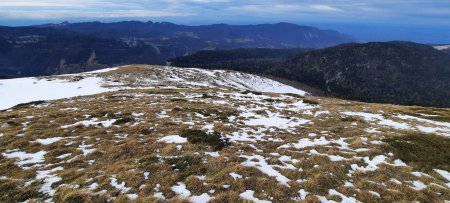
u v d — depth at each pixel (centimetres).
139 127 2556
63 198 1431
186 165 1773
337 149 2125
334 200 1493
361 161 1942
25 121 2862
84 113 3112
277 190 1518
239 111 3469
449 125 3512
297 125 2895
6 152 2070
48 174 1739
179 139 2230
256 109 3712
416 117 3966
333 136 2481
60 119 2848
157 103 3891
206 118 3009
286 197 1480
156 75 9569
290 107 4059
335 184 1634
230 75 13888
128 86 7094
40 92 6350
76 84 7162
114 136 2362
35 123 2783
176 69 11844
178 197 1438
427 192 1639
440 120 3872
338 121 3159
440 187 1711
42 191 1551
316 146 2183
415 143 2362
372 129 2812
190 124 2689
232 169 1694
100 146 2125
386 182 1714
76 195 1440
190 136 2256
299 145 2228
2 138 2334
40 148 2133
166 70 10881
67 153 2044
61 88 6731
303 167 1814
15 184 1616
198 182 1570
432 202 1565
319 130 2669
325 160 1912
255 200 1436
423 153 2197
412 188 1666
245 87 12619
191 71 12394
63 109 3538
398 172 1858
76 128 2580
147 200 1405
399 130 2842
